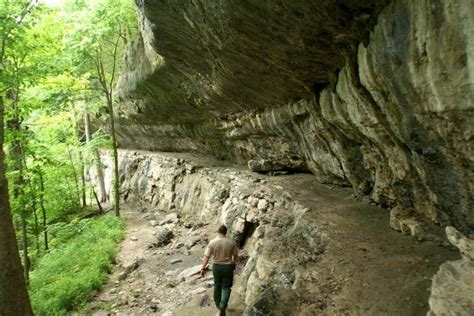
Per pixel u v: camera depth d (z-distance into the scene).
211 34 5.68
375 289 4.23
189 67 8.05
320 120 6.54
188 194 13.55
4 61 8.49
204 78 8.33
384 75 3.59
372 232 5.62
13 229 6.01
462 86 2.62
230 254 5.79
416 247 4.89
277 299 4.59
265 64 5.89
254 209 8.76
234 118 10.35
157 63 9.47
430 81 2.93
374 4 3.44
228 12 4.73
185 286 7.48
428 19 2.69
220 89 8.42
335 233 5.74
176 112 13.00
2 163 6.02
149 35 7.43
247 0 4.30
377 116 4.41
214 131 12.60
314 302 4.34
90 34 12.33
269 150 10.49
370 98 4.35
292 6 4.01
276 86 6.74
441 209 4.47
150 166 17.73
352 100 4.78
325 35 4.32
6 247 5.84
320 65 5.21
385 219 6.07
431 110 3.16
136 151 21.09
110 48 16.42
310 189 8.52
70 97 14.11
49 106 12.77
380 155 5.65
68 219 16.97
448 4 2.44
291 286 4.79
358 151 6.37
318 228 6.02
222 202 10.94
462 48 2.47
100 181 20.52
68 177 17.52
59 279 8.95
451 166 3.60
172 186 14.82
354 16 3.73
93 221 14.63
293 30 4.47
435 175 4.03
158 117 15.02
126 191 19.27
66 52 12.22
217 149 14.35
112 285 8.43
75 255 10.67
